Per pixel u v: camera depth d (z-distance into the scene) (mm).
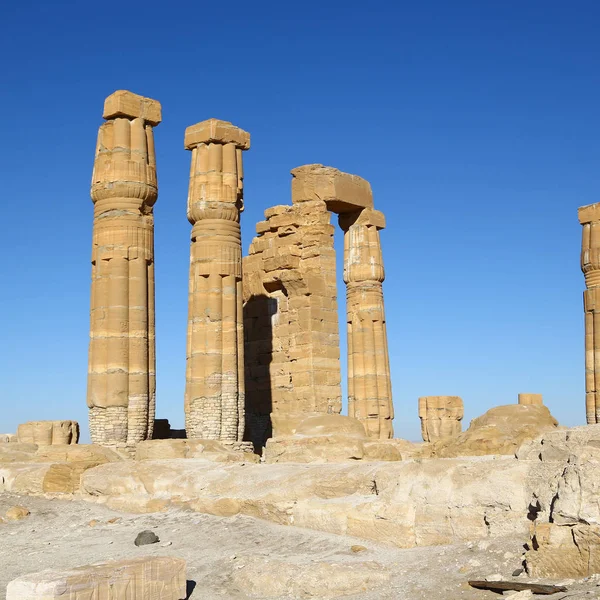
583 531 13258
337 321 36844
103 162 29844
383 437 37844
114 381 28312
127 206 29500
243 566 16266
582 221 39469
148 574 14523
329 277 36844
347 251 39562
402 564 15406
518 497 15406
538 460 15680
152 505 21938
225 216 30828
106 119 30188
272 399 37188
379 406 38156
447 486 16344
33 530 21625
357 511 17406
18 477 25609
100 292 29078
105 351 28641
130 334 28953
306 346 35906
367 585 14797
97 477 23734
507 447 19719
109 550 18828
